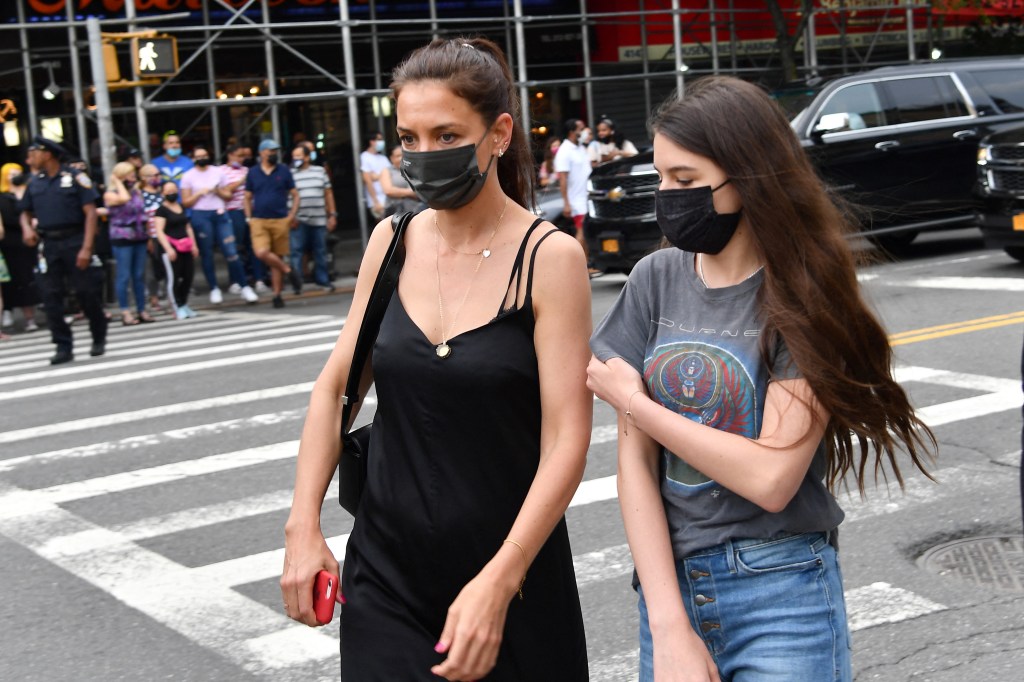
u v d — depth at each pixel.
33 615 4.93
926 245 15.38
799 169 2.31
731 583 2.33
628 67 23.62
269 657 4.43
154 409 8.87
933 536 5.32
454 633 2.33
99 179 18.86
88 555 5.64
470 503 2.49
